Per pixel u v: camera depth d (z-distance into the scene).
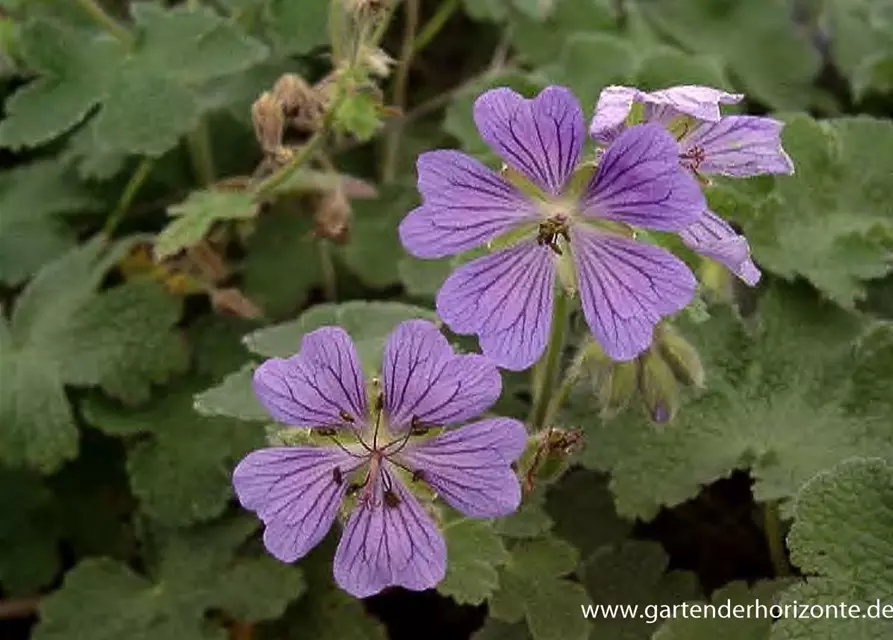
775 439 0.27
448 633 0.30
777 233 0.29
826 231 0.29
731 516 0.30
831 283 0.28
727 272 0.25
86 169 0.32
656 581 0.27
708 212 0.23
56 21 0.33
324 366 0.23
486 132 0.22
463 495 0.23
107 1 0.37
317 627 0.28
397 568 0.23
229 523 0.29
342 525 0.25
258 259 0.32
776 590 0.26
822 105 0.35
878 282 0.30
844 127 0.30
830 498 0.24
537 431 0.25
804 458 0.27
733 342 0.28
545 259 0.23
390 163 0.34
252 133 0.33
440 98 0.35
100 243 0.31
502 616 0.26
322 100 0.29
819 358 0.27
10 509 0.30
